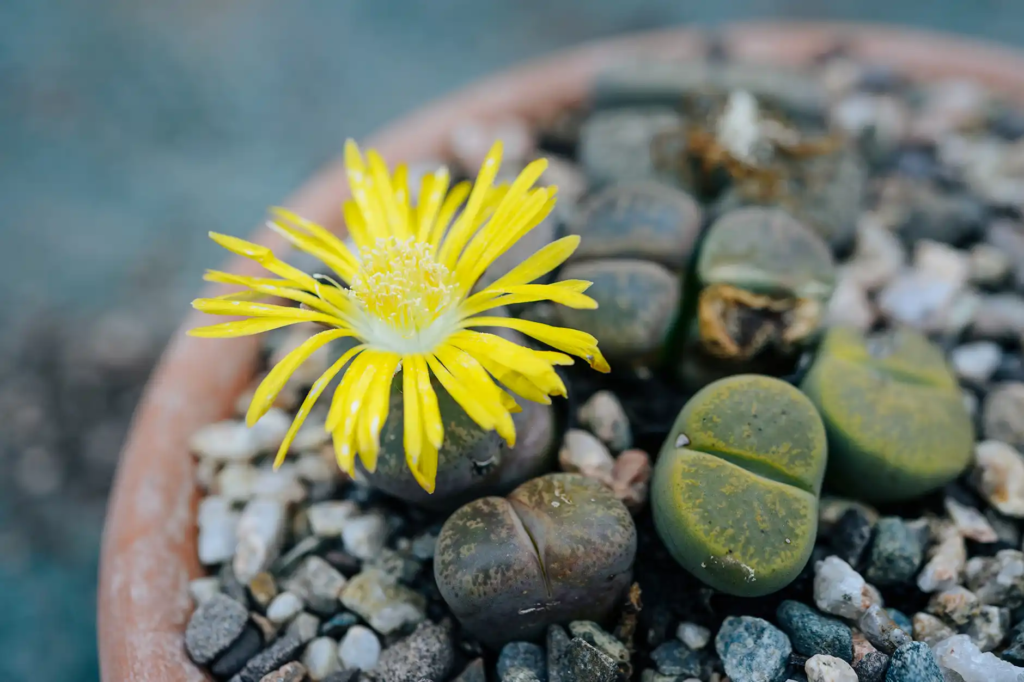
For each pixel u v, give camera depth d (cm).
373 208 16
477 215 16
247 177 29
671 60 21
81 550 22
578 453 16
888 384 16
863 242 19
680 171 19
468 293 16
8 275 26
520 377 14
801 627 15
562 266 17
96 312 25
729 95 20
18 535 22
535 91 21
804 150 19
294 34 33
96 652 21
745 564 14
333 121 30
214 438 17
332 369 14
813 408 15
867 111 21
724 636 15
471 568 14
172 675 15
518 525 15
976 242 19
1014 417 17
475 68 32
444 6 34
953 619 15
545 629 15
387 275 15
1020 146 21
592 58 22
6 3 33
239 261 19
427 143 20
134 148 29
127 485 17
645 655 15
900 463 15
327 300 15
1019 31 30
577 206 19
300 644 16
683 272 17
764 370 16
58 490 23
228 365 18
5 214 28
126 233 27
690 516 14
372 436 14
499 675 15
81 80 31
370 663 16
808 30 22
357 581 16
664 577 16
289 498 17
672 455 15
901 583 16
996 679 15
